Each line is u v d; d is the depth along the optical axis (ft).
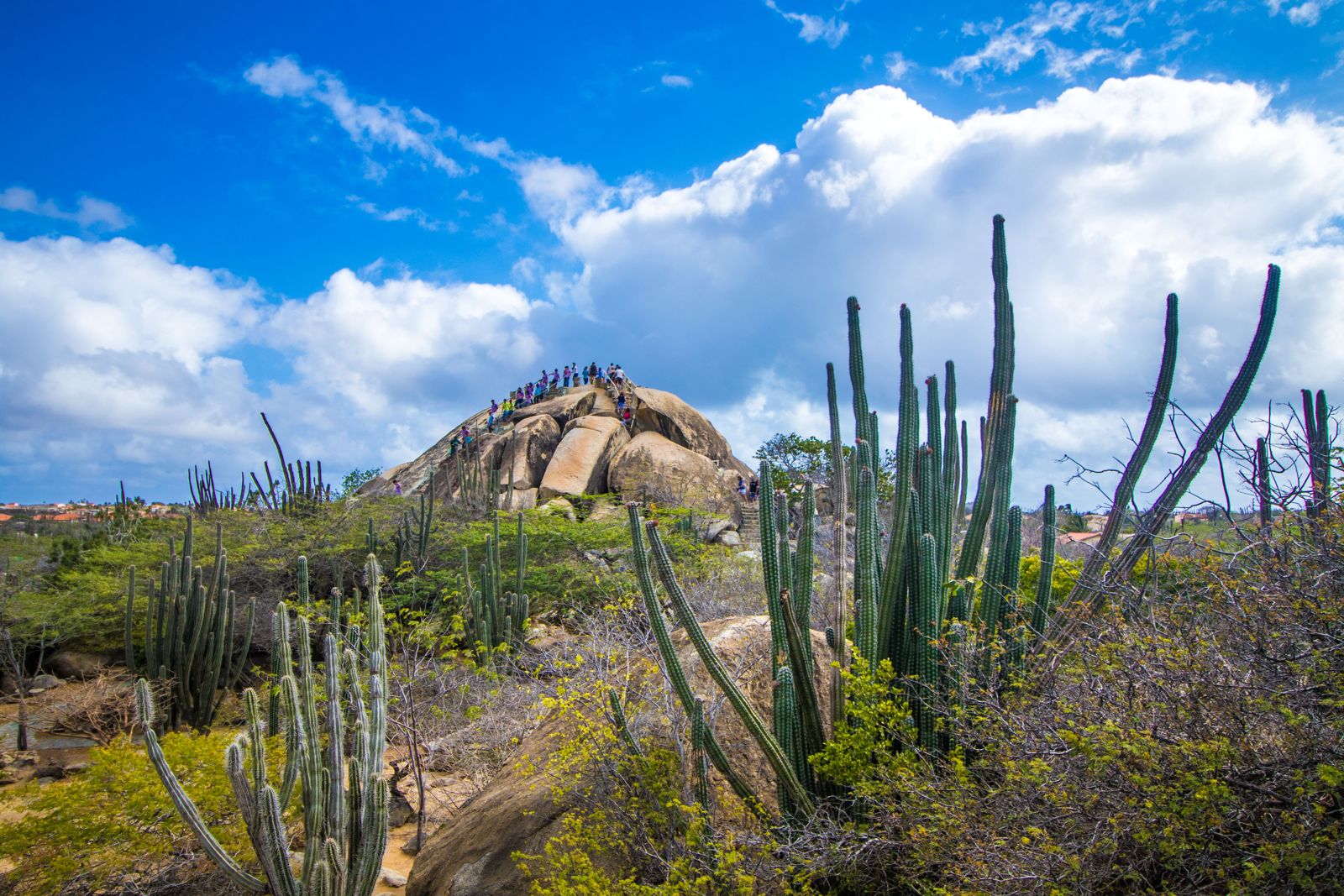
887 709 14.70
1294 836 9.68
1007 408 17.35
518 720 25.98
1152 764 10.60
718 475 108.06
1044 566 16.70
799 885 13.65
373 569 18.24
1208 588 12.14
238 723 35.70
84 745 33.12
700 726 14.55
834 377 18.01
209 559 52.13
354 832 15.89
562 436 111.65
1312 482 12.44
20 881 18.94
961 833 12.01
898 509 16.47
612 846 14.97
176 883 19.29
